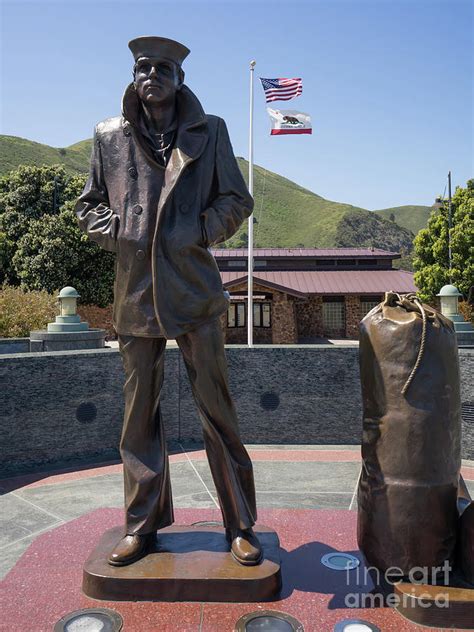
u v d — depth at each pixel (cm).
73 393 712
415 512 309
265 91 1595
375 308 339
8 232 2844
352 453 724
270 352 773
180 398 775
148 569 324
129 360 351
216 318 347
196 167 340
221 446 351
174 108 343
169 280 329
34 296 1770
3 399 665
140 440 357
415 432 309
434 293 2803
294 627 287
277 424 775
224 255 3294
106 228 344
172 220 332
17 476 643
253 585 311
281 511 447
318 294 2872
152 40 323
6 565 412
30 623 292
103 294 2822
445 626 291
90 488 596
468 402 706
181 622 292
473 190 2780
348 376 768
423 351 312
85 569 326
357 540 352
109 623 291
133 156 342
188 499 555
